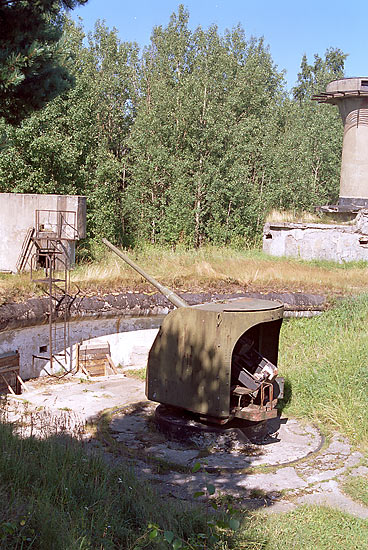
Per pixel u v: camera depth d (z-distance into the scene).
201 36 35.41
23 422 8.36
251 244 26.27
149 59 36.06
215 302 8.52
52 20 6.30
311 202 31.02
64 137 22.52
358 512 6.27
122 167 27.48
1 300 10.78
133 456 7.53
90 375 12.05
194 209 25.27
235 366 8.02
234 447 7.99
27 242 13.23
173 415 8.46
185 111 26.09
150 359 8.36
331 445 8.19
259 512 6.09
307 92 53.38
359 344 11.35
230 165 26.67
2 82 5.57
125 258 9.26
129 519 5.35
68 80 6.53
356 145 20.09
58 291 11.82
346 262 19.86
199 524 5.43
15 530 4.52
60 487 5.54
